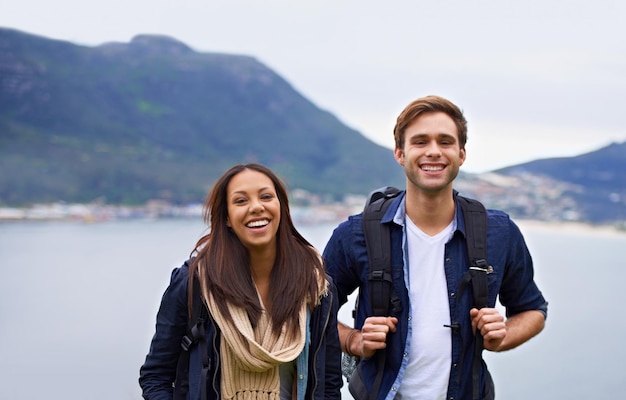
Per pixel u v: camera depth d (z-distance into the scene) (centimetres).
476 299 258
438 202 264
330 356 252
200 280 238
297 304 240
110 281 3844
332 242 278
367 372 268
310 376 244
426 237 265
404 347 259
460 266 262
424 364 258
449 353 258
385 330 255
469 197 274
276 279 245
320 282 247
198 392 234
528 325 276
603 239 9244
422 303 261
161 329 244
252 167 249
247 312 237
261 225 243
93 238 7806
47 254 5712
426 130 260
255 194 244
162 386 245
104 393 1247
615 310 2244
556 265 4262
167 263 4938
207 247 244
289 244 249
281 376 243
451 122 262
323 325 247
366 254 267
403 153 267
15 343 1883
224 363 234
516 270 273
